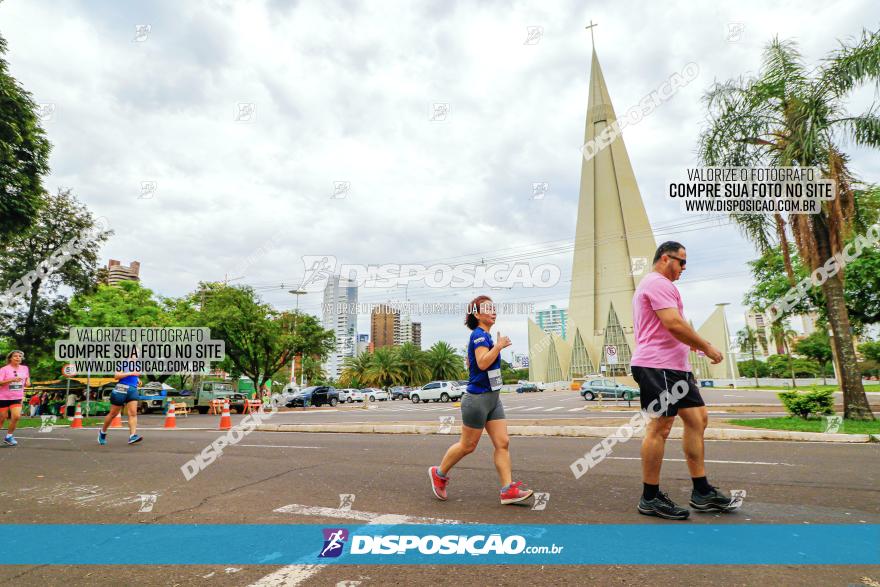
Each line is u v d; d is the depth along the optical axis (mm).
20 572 2641
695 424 3482
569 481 4664
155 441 9023
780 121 10500
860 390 9836
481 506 3781
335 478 5043
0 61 12766
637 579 2393
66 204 22047
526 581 2400
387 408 27547
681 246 3654
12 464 6312
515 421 11922
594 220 92312
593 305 89438
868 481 4531
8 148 12586
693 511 3529
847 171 10125
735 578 2393
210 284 32219
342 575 2529
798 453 6324
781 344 52781
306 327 32438
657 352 3463
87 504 4086
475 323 4059
